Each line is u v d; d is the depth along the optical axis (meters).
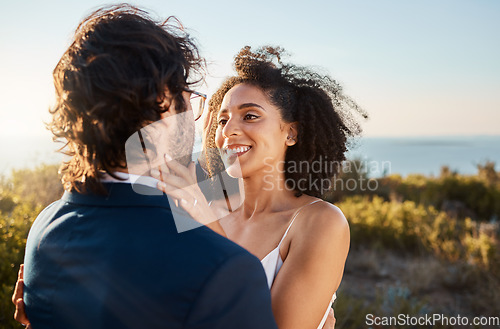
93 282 0.87
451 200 9.88
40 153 6.87
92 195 0.97
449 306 4.77
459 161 60.75
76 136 0.93
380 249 6.30
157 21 1.03
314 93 1.75
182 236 0.88
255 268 0.89
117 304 0.84
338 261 1.48
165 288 0.82
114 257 0.86
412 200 9.69
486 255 5.59
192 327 0.81
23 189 6.19
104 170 0.94
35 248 1.02
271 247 1.60
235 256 0.86
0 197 5.64
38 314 0.97
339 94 1.92
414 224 6.87
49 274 0.95
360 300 4.48
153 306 0.82
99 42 0.93
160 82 0.91
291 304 1.38
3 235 3.46
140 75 0.90
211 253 0.85
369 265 5.72
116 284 0.84
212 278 0.82
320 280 1.42
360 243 6.61
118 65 0.90
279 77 1.70
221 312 0.82
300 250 1.45
